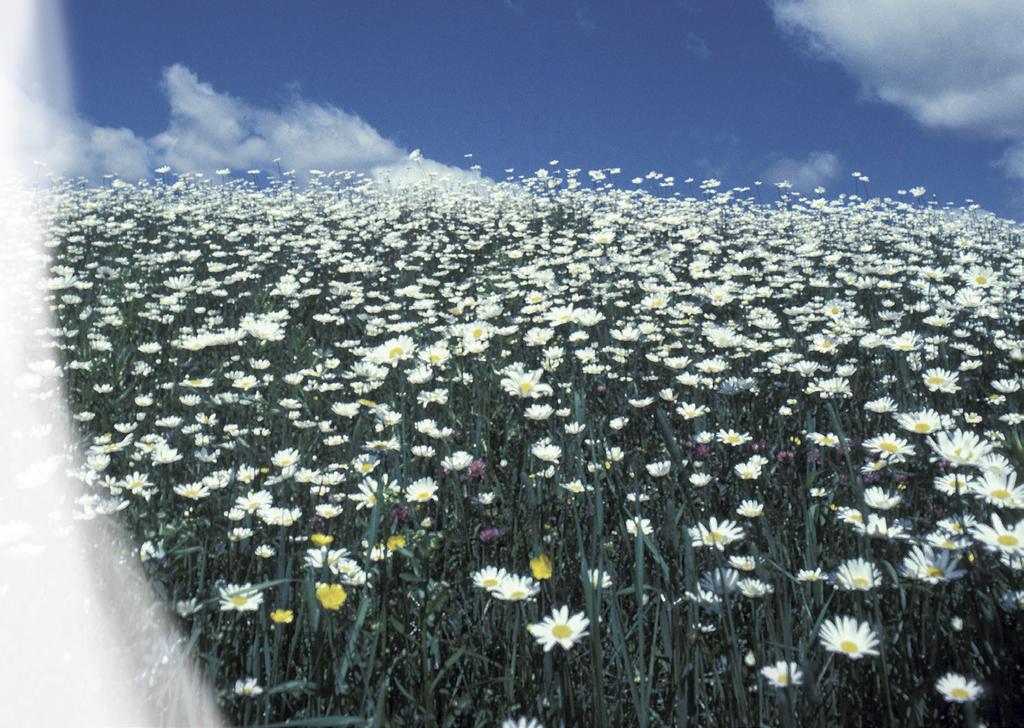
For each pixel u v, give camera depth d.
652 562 2.44
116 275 8.78
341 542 2.63
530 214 13.72
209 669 1.79
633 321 6.34
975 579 1.87
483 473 3.05
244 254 10.27
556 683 1.86
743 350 5.32
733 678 1.75
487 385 4.11
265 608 2.07
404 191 16.61
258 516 2.75
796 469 3.22
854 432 3.80
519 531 2.59
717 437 3.38
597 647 1.67
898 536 2.06
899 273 8.55
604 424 3.88
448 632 2.17
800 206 14.07
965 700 1.56
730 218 13.50
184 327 6.52
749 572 2.22
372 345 6.38
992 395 4.02
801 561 2.51
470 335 4.46
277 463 3.14
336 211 14.48
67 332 5.77
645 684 1.80
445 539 2.51
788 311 6.57
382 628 1.82
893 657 1.83
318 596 1.84
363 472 2.97
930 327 6.26
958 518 2.00
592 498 2.77
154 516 2.72
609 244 10.00
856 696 1.77
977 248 11.42
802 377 4.43
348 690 1.81
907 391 4.09
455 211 14.45
